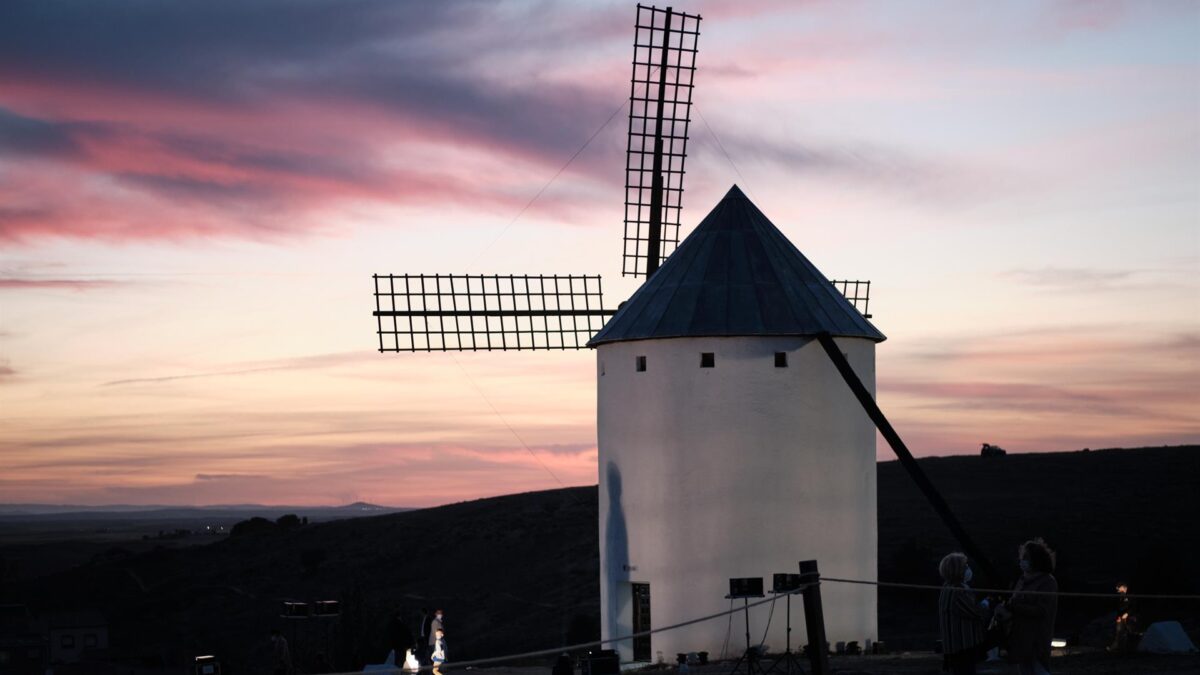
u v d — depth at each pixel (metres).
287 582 99.19
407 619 76.88
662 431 33.44
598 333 35.75
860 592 33.44
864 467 34.03
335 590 94.62
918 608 56.78
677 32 42.97
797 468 33.00
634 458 34.00
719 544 32.78
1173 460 93.88
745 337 33.09
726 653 32.50
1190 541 70.12
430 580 92.06
